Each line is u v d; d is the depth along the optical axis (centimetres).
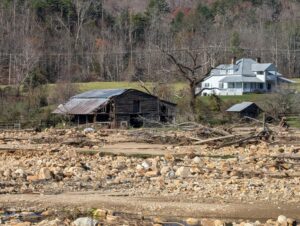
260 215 2133
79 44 15125
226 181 2780
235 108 8256
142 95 7969
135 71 12888
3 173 3020
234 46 14675
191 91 7812
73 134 5897
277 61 15262
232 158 3762
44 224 1961
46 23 15838
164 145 4753
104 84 11800
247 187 2609
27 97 8625
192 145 4644
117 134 5806
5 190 2580
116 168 3281
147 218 2092
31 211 2195
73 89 9300
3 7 15338
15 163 3509
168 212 2175
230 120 7581
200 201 2344
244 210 2198
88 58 14362
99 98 7919
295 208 2228
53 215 2127
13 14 15075
